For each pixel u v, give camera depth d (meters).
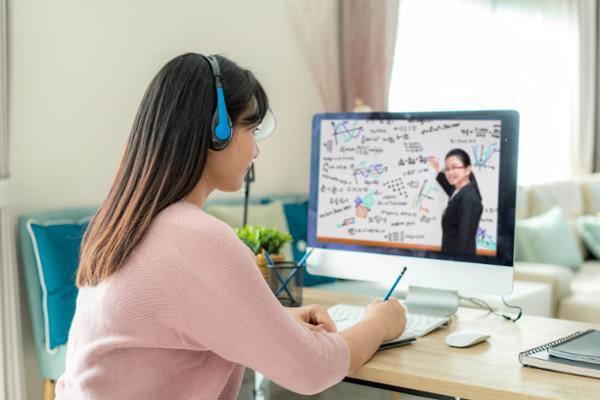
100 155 2.82
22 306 2.54
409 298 1.73
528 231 3.92
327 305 1.78
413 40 4.27
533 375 1.20
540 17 5.41
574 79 5.89
